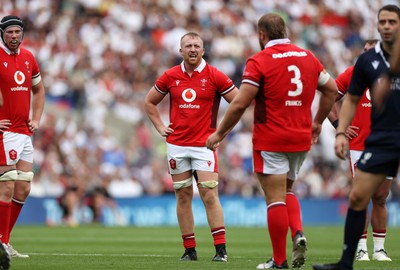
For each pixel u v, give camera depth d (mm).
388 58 26016
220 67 104375
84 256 38094
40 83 38125
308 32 115938
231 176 88812
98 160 84688
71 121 88438
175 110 36125
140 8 105375
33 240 53844
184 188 36094
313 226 80375
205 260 35469
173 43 103750
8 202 35875
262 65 28609
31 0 99875
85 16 101688
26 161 37406
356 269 29969
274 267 29125
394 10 25938
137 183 85500
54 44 95938
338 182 92875
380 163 25500
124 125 92625
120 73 96938
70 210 77500
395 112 25484
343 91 37688
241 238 59688
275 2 115938
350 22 120938
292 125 28797
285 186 29094
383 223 37969
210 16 109000
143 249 45844
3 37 36031
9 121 35250
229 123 28844
